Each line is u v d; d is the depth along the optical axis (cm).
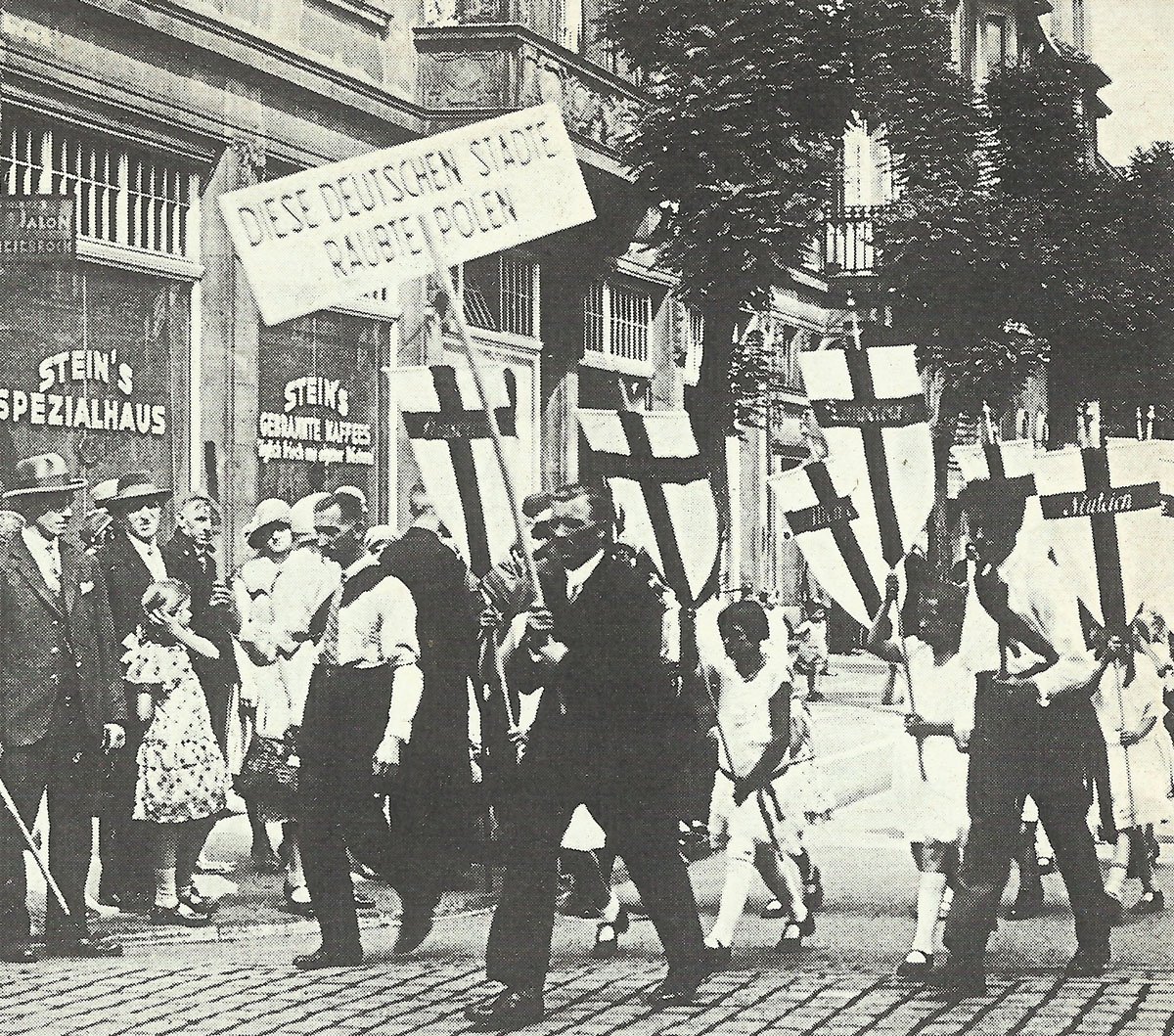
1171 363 2577
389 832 770
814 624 3042
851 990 718
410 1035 628
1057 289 2572
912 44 2194
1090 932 754
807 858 920
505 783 676
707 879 1046
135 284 1506
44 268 1380
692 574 820
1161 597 895
